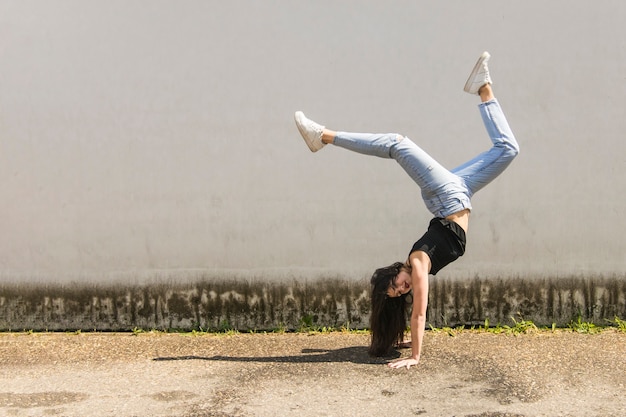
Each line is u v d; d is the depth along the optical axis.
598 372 3.33
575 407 2.90
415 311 3.47
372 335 3.67
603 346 3.77
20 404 3.05
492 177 3.60
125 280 4.28
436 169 3.48
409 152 3.47
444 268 4.23
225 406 2.97
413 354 3.50
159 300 4.29
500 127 3.55
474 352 3.69
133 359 3.71
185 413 2.90
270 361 3.62
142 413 2.92
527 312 4.22
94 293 4.30
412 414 2.85
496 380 3.23
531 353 3.65
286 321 4.27
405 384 3.21
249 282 4.26
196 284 4.27
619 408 2.88
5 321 4.32
